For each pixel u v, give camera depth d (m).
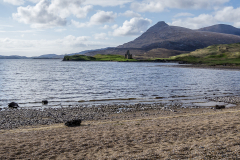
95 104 29.58
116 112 24.58
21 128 17.36
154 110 25.77
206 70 116.88
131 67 157.75
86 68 145.38
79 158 9.33
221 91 41.44
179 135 12.54
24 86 48.84
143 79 66.62
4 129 17.06
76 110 25.44
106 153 9.91
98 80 63.69
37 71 110.94
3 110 25.31
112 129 14.72
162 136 12.48
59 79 66.75
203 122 15.74
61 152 10.14
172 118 19.08
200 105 28.92
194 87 47.25
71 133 13.77
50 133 13.95
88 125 16.95
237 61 196.88
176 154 9.34
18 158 9.41
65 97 35.12
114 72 103.00
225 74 87.38
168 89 44.31
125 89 44.47
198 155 9.10
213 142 10.90
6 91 41.00
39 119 20.78
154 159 8.89
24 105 28.80
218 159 8.66
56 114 22.95
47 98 34.16
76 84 53.28
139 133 13.23
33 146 11.01
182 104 29.64
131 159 8.93
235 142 10.57
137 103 29.86
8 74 88.12
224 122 15.33
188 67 149.88
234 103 30.08
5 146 10.98
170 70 118.62
